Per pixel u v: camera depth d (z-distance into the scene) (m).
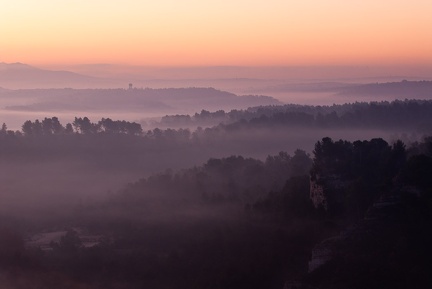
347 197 154.75
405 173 139.50
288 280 125.00
